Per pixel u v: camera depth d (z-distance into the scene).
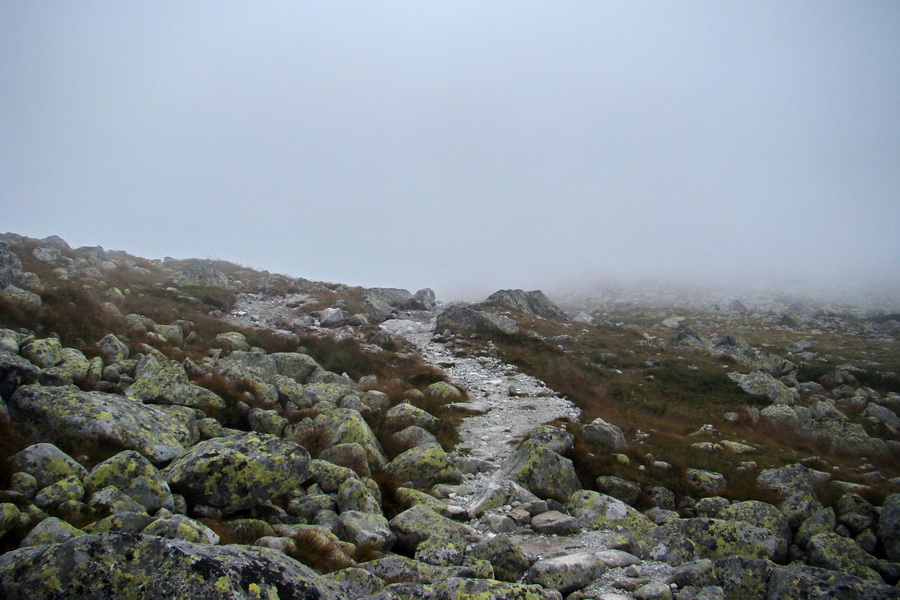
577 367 37.78
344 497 13.78
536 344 42.16
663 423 28.67
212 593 6.64
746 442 26.67
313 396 22.69
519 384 32.53
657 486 19.33
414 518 13.03
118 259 56.16
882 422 32.50
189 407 18.14
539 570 11.03
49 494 10.12
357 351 34.97
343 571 9.56
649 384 36.03
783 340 64.94
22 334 19.53
